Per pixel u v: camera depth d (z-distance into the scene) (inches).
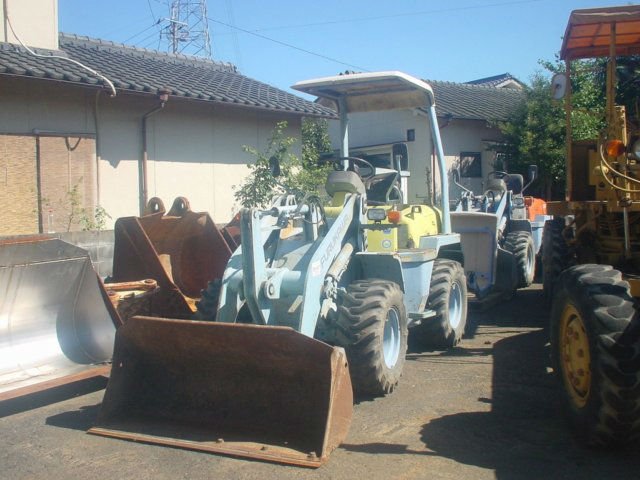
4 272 200.8
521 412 188.4
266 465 153.2
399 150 269.6
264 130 486.9
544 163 614.9
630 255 213.8
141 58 574.2
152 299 259.4
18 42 420.2
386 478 146.1
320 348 159.0
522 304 356.8
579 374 165.3
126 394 181.9
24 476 150.3
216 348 170.6
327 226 209.6
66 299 219.3
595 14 206.4
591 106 514.0
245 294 183.0
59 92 376.2
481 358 248.4
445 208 266.5
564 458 156.2
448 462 154.5
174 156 434.6
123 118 407.5
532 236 444.1
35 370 204.4
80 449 164.9
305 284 185.9
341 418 160.9
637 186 203.2
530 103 625.6
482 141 677.9
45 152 371.2
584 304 157.2
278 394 168.9
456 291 269.9
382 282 203.9
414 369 234.4
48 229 371.9
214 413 173.8
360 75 230.8
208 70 596.7
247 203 442.3
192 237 279.3
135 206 414.6
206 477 147.5
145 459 157.9
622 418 148.6
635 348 146.5
